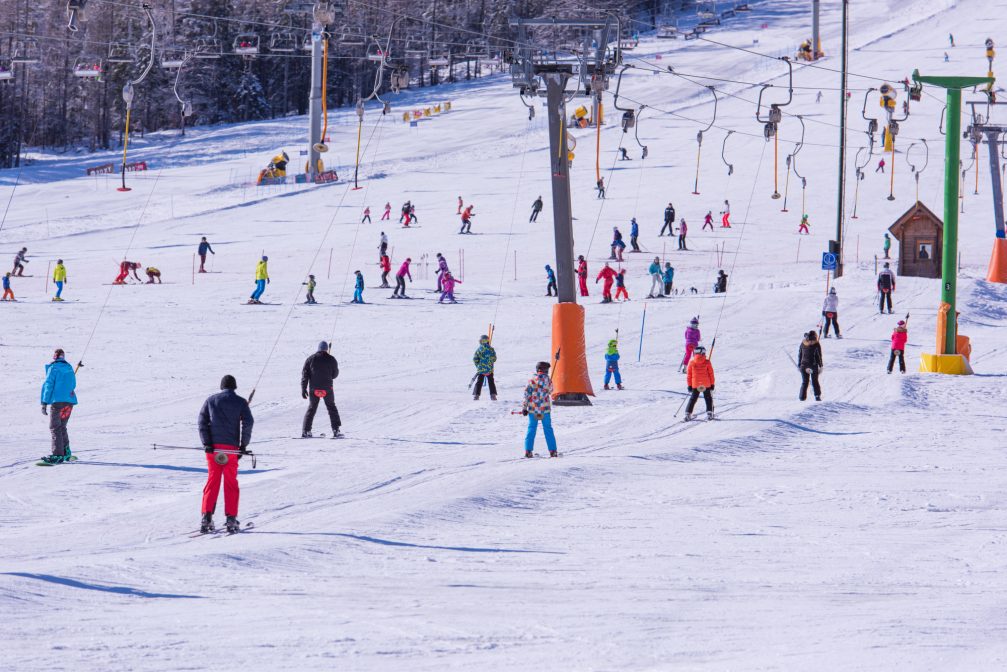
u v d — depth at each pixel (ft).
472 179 639.35
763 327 289.74
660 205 522.47
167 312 302.66
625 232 460.14
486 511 99.86
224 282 366.22
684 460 133.90
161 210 590.14
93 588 68.13
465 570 76.13
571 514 100.01
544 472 118.52
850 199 533.96
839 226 369.91
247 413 91.30
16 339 256.52
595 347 262.47
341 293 343.05
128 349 247.09
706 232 462.19
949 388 204.85
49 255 445.78
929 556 82.33
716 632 58.39
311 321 292.81
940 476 123.65
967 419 175.42
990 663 51.19
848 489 114.01
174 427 157.48
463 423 166.30
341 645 55.31
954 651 53.57
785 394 199.72
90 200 645.10
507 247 433.89
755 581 73.00
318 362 149.48
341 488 110.42
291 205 574.97
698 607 64.90
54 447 126.52
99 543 86.74
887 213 506.89
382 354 246.27
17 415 170.50
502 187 600.39
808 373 191.93
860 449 145.48
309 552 80.59
